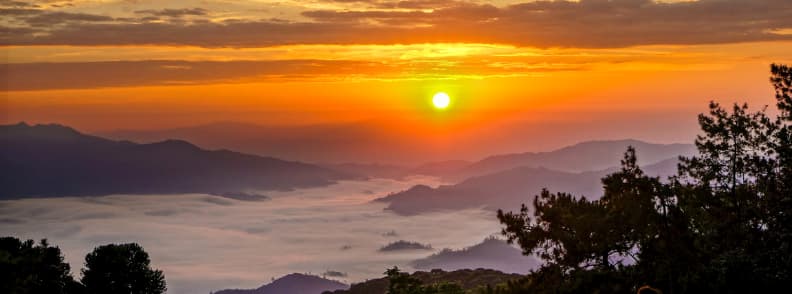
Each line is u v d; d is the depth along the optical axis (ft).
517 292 99.14
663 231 97.60
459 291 106.42
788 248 92.43
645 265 95.09
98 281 149.48
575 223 96.84
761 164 103.65
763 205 100.63
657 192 101.86
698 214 100.73
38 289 125.59
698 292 88.63
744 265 89.61
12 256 102.01
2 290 94.48
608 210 99.09
